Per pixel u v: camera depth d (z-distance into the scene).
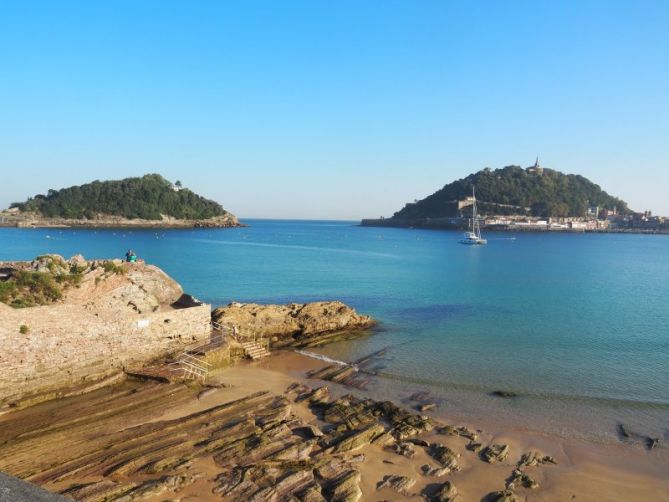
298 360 35.34
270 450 20.27
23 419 21.38
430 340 41.91
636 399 28.84
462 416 26.25
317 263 105.19
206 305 33.22
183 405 24.41
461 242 178.00
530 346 40.03
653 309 56.50
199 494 17.25
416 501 18.25
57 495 4.45
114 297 30.23
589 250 156.50
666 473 21.17
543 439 23.83
